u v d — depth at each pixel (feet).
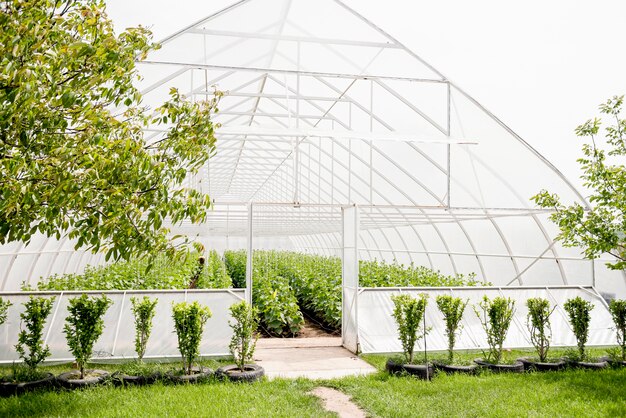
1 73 10.98
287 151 50.03
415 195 40.32
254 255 87.66
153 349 29.63
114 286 43.68
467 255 46.62
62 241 44.91
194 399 20.65
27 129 12.09
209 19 29.66
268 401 20.84
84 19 13.62
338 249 72.49
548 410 19.80
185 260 14.94
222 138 44.52
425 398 21.74
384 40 33.27
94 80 13.00
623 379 24.50
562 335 34.68
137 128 15.29
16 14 11.45
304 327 46.65
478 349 33.12
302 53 33.55
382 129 38.06
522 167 34.83
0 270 36.40
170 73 31.45
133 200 13.79
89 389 22.24
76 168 12.82
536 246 38.78
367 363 30.14
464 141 32.68
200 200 15.31
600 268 39.83
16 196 11.61
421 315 26.66
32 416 18.69
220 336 30.89
